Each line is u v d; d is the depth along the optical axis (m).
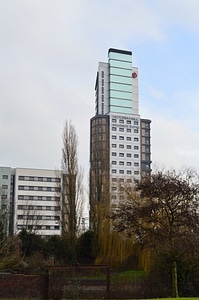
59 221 53.75
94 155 53.59
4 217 46.66
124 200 42.38
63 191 54.06
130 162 154.12
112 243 38.66
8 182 123.44
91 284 24.95
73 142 54.75
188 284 26.17
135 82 167.50
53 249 50.47
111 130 155.12
